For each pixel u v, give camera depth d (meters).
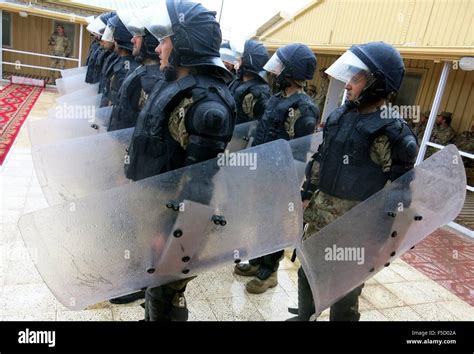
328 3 9.10
